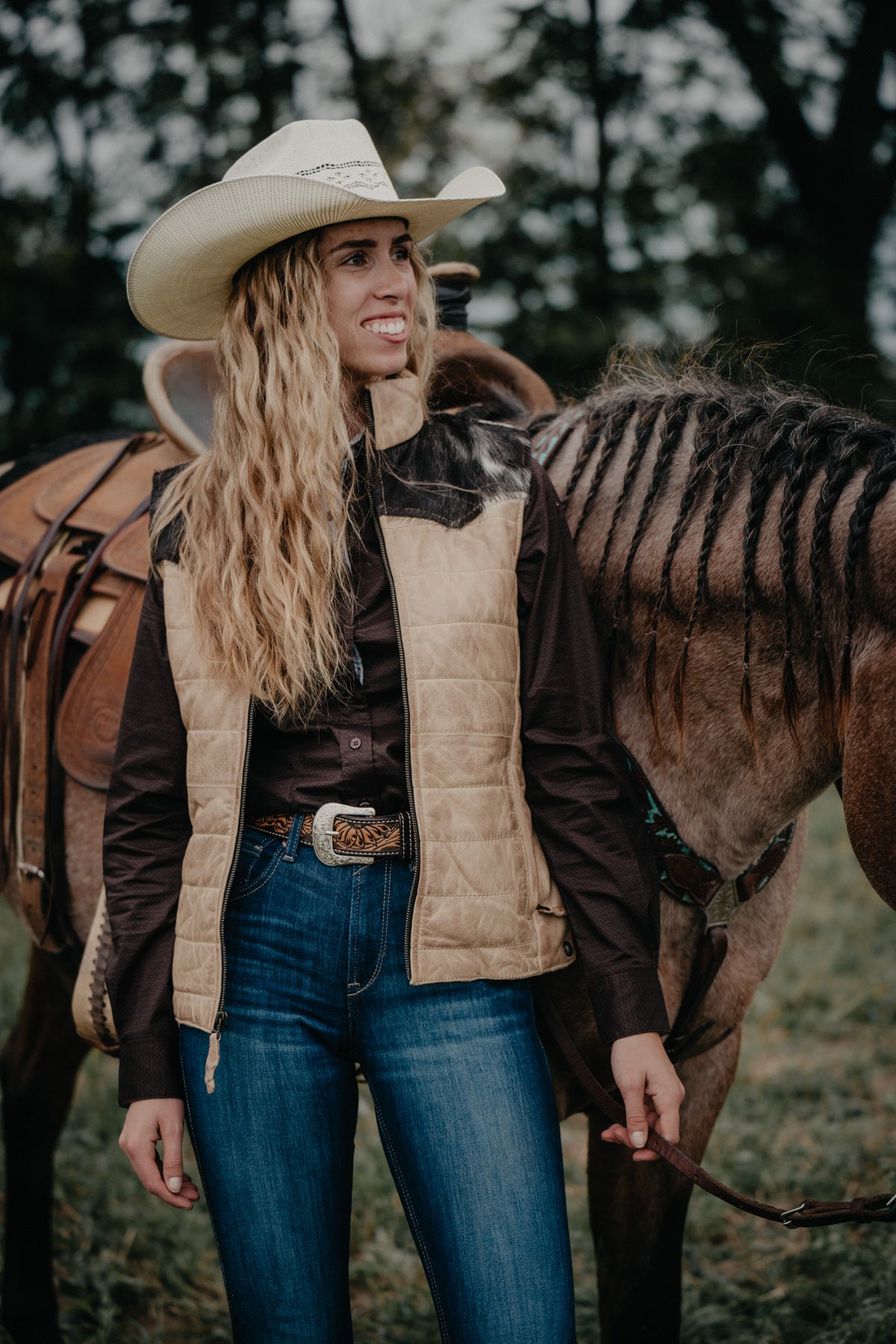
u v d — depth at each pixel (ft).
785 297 28.99
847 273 30.66
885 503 4.05
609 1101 4.44
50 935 6.53
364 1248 8.38
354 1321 7.69
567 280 29.81
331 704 4.25
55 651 6.37
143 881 4.51
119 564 6.36
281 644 4.19
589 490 5.00
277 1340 4.11
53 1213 8.81
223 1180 4.18
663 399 4.97
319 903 4.16
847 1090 10.37
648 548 4.74
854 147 30.96
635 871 4.21
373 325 4.44
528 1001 4.27
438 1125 4.00
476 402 6.06
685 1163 4.16
